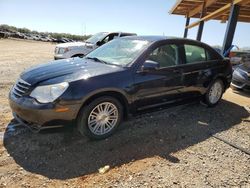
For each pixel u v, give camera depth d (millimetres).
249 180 3129
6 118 4500
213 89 5738
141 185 2893
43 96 3451
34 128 3541
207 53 5520
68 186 2822
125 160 3408
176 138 4141
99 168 3195
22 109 3490
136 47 4527
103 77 3779
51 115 3404
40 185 2814
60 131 3588
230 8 10047
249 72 7168
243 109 5918
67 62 4441
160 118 4957
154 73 4344
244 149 3904
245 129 4715
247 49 10312
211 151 3791
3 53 16922
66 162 3279
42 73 3822
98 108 3807
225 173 3242
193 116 5199
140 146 3805
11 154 3385
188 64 4992
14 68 9898
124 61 4289
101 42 10195
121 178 3006
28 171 3051
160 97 4551
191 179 3064
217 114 5414
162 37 4883
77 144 3742
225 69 5820
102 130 3920
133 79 4059
